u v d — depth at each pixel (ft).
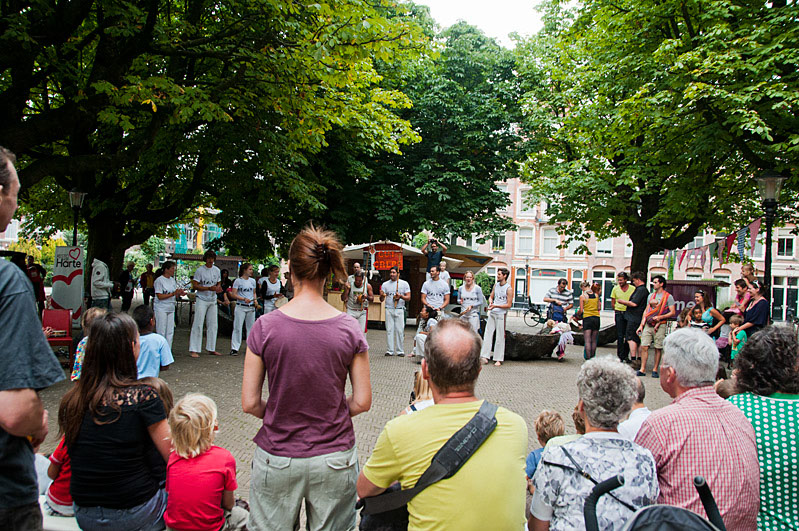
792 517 7.25
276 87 29.25
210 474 9.16
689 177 47.16
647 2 41.63
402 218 68.13
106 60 28.02
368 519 6.97
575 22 55.52
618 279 39.73
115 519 8.70
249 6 29.17
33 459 5.67
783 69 34.40
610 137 51.26
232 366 30.81
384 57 26.76
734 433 7.30
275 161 44.57
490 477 6.23
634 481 6.37
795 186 40.96
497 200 68.95
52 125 26.30
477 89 68.95
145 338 15.79
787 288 130.00
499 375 32.91
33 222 71.77
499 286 37.47
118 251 56.13
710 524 5.28
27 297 5.43
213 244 66.23
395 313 38.75
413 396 11.33
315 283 7.97
